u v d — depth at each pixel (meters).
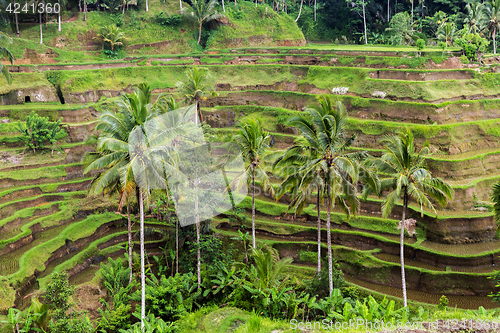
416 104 46.47
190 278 29.78
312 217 39.88
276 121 53.00
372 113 49.09
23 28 66.75
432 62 55.25
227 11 75.44
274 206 41.19
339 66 59.75
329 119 24.45
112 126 21.50
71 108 51.69
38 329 23.91
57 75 57.19
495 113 47.72
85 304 29.38
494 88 51.09
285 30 75.12
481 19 70.69
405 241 35.97
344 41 83.38
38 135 45.72
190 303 28.09
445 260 32.84
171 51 72.31
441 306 27.52
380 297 30.30
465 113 46.81
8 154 45.25
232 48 70.88
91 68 61.53
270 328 17.69
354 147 46.75
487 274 30.58
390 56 58.06
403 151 26.25
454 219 35.12
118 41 69.69
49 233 37.31
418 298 30.77
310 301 24.88
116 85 60.28
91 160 26.47
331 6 90.00
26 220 38.28
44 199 41.31
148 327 23.27
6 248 33.72
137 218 39.62
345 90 53.62
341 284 28.47
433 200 38.09
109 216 39.91
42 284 30.58
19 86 54.34
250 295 27.23
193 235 32.44
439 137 43.41
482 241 35.09
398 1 90.38
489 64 55.78
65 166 45.25
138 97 21.97
